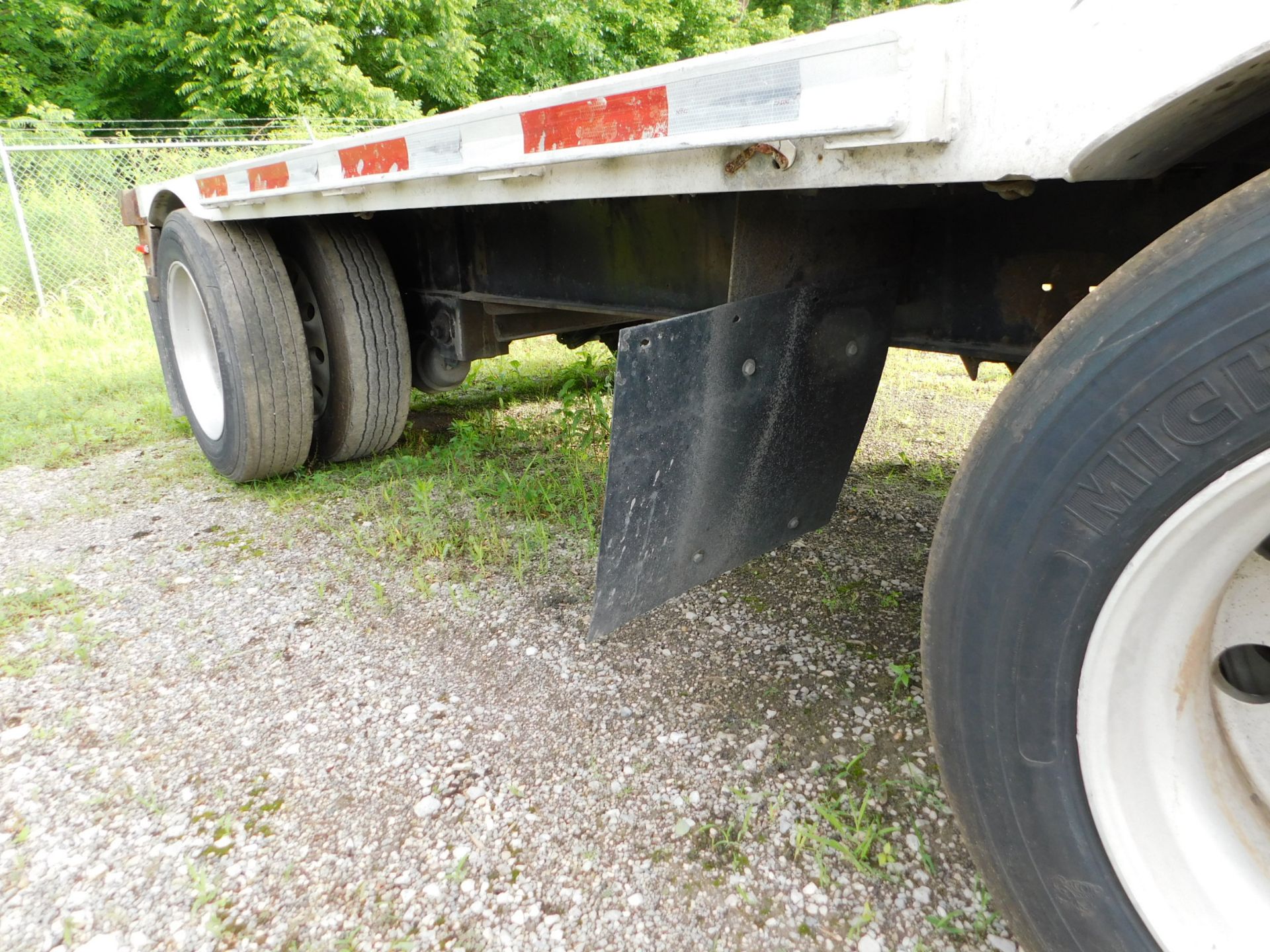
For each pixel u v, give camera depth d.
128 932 1.52
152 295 4.11
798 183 1.26
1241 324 0.88
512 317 3.63
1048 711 1.10
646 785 1.85
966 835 1.27
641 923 1.52
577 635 2.45
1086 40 0.91
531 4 20.67
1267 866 1.09
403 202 2.25
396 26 19.08
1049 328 1.74
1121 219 1.56
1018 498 1.07
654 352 1.53
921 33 1.01
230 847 1.71
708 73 1.27
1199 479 0.93
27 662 2.38
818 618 2.51
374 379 3.61
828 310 1.84
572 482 3.57
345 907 1.57
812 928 1.50
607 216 2.36
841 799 1.79
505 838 1.71
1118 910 1.11
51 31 17.33
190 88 16.58
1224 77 0.82
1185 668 1.07
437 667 2.32
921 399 4.82
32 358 7.00
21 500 3.74
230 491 3.76
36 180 10.40
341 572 2.90
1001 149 1.01
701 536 1.84
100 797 1.85
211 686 2.26
